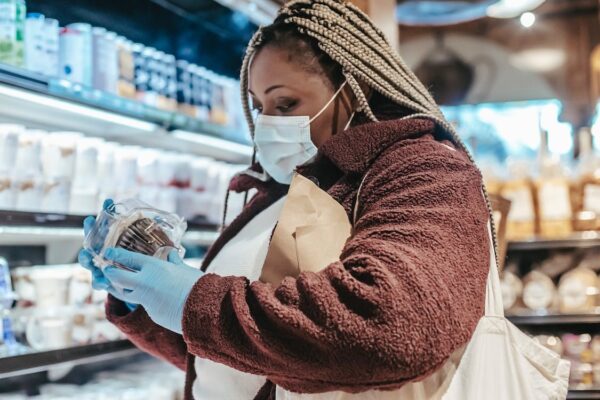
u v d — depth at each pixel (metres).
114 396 1.88
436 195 0.96
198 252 2.50
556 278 3.16
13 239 1.91
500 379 1.04
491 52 4.04
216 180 2.35
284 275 1.00
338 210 1.05
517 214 3.12
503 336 1.06
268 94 1.21
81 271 1.76
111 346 1.77
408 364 0.82
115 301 1.36
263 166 1.28
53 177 1.68
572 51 3.93
